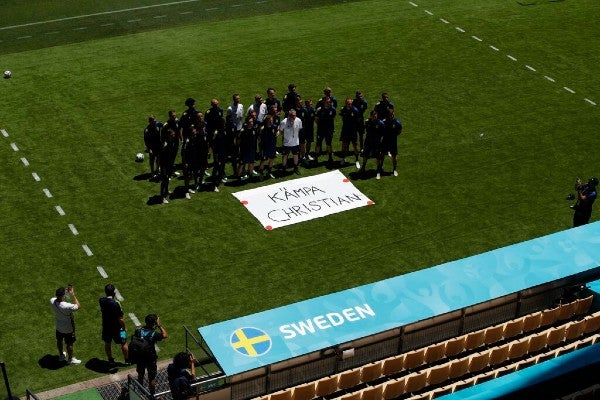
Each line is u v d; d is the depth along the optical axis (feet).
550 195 82.07
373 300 56.95
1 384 58.75
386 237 75.56
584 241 63.57
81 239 73.72
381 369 56.18
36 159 84.23
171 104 94.17
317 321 54.90
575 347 59.21
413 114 94.58
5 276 69.15
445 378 56.80
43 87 97.30
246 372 52.65
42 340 63.00
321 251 73.46
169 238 74.23
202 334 53.42
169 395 54.34
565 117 95.20
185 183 79.66
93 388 58.80
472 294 57.98
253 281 69.67
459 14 118.52
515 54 108.27
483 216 78.74
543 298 61.93
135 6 120.67
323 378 54.13
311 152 86.53
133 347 55.31
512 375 53.57
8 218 75.92
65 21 115.44
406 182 83.10
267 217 77.25
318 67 103.09
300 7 120.67
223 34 111.34
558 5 122.52
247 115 82.17
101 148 86.38
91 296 67.36
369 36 111.34
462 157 87.45
